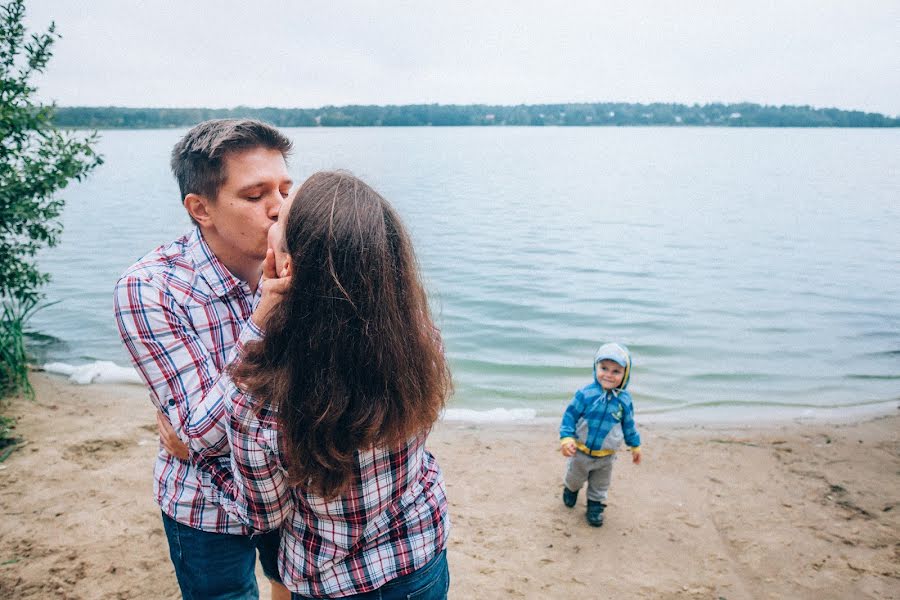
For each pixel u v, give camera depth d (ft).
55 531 12.19
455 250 51.72
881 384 23.38
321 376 4.23
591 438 13.04
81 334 27.55
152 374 5.49
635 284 40.04
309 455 4.30
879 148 318.65
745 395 22.25
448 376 5.13
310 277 4.23
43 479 14.25
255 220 5.72
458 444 17.89
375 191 4.68
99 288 35.73
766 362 25.90
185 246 6.13
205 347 5.81
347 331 4.24
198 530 6.02
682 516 13.84
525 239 57.36
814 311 33.76
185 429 5.15
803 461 16.60
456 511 13.98
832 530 13.20
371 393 4.36
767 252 51.78
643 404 21.45
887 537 12.92
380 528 4.92
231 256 6.06
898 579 11.56
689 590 11.32
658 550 12.57
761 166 184.24
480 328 30.66
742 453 17.12
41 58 17.99
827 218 73.51
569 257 49.14
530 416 20.38
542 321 31.81
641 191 107.55
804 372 24.71
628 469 16.12
